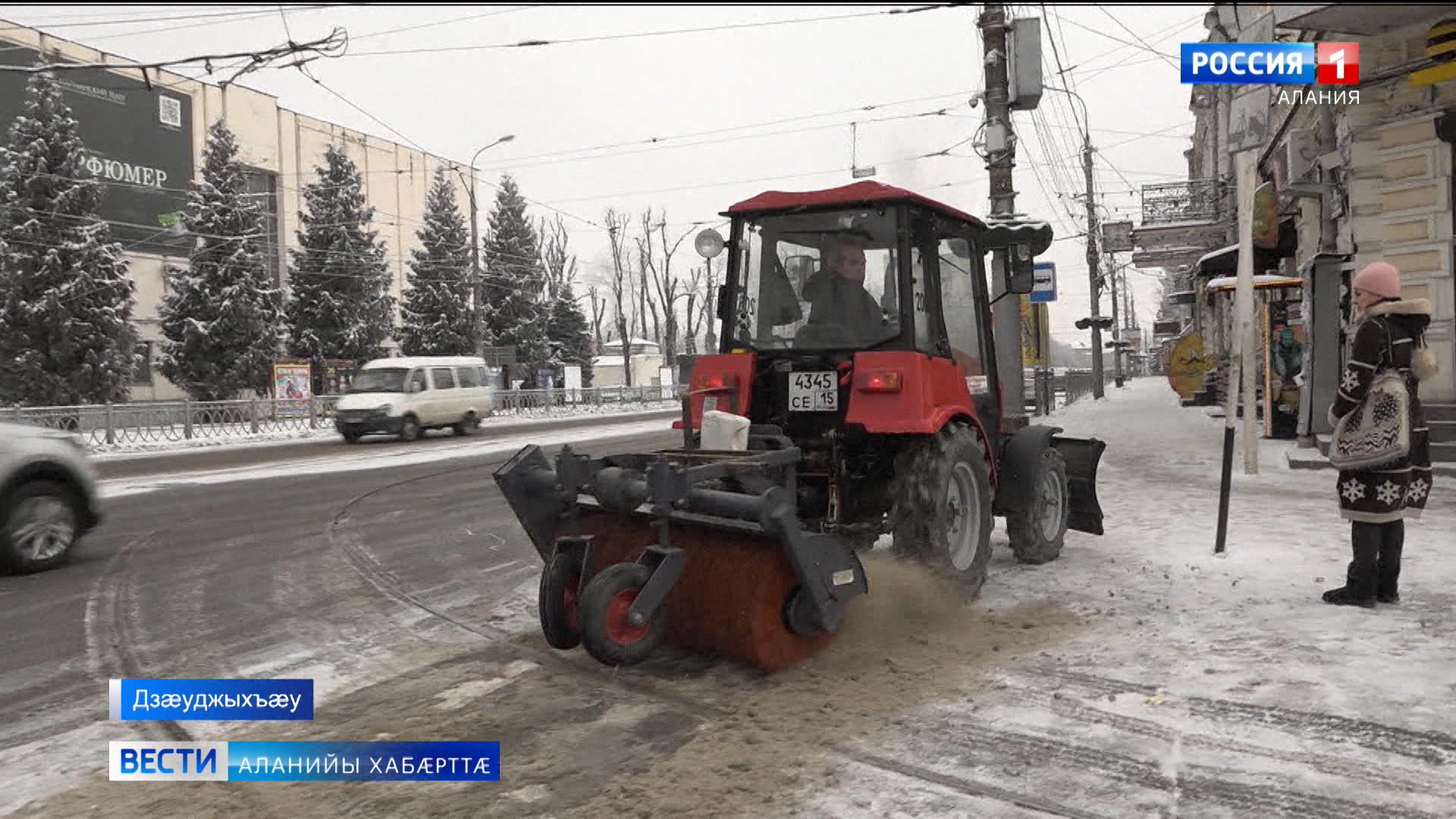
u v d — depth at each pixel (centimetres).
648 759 340
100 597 638
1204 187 2602
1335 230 1282
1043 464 638
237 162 3409
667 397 4878
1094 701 379
